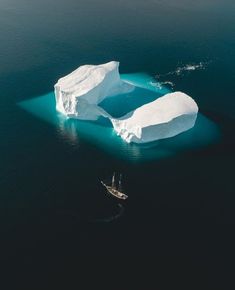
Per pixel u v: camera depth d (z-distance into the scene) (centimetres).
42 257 6881
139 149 9338
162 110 9850
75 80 10538
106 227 7425
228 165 8950
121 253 6994
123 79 12081
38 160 8862
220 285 6556
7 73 12044
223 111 10800
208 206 7912
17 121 10069
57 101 10575
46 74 12125
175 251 7056
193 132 9962
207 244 7188
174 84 11962
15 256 6875
